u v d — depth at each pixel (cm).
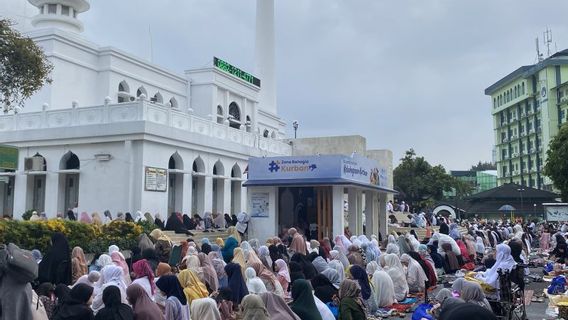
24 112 3091
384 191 2667
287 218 2220
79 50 3506
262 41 5616
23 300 520
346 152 3850
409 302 1299
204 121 3111
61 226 1529
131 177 2602
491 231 2828
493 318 296
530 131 7919
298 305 767
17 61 1778
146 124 2598
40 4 3938
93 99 3609
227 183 3300
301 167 2067
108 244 1670
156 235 1686
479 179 11769
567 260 2092
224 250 1512
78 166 2825
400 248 1894
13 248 529
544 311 1213
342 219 2073
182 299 788
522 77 8106
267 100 5559
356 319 759
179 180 2906
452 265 1877
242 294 1009
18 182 2880
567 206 3403
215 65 4312
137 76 3841
